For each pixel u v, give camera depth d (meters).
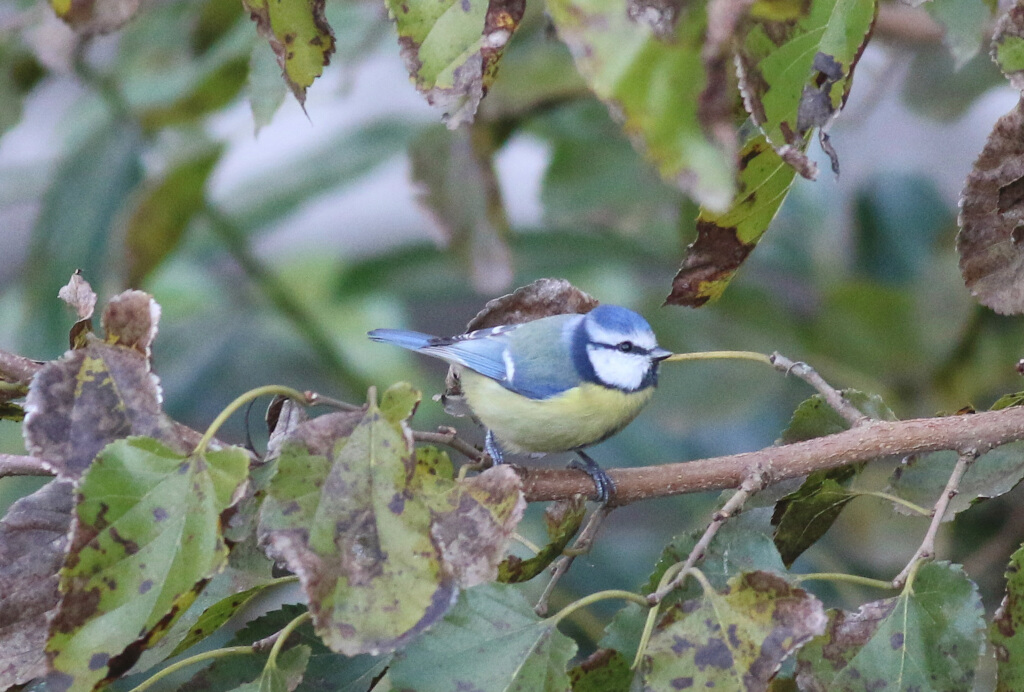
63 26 7.37
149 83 8.46
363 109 9.74
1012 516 7.32
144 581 3.60
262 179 9.48
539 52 7.57
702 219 4.63
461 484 4.10
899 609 4.21
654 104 2.83
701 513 8.76
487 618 3.98
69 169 8.34
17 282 10.50
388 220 10.72
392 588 3.64
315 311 9.98
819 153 9.74
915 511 5.21
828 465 5.02
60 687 3.49
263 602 7.43
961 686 4.09
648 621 4.02
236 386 10.01
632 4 2.82
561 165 8.23
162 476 3.70
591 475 5.15
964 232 4.76
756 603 3.89
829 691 4.14
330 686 4.34
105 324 4.24
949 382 8.52
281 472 3.73
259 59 5.49
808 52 3.54
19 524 4.30
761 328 9.02
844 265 9.55
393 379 9.69
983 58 7.96
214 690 4.32
